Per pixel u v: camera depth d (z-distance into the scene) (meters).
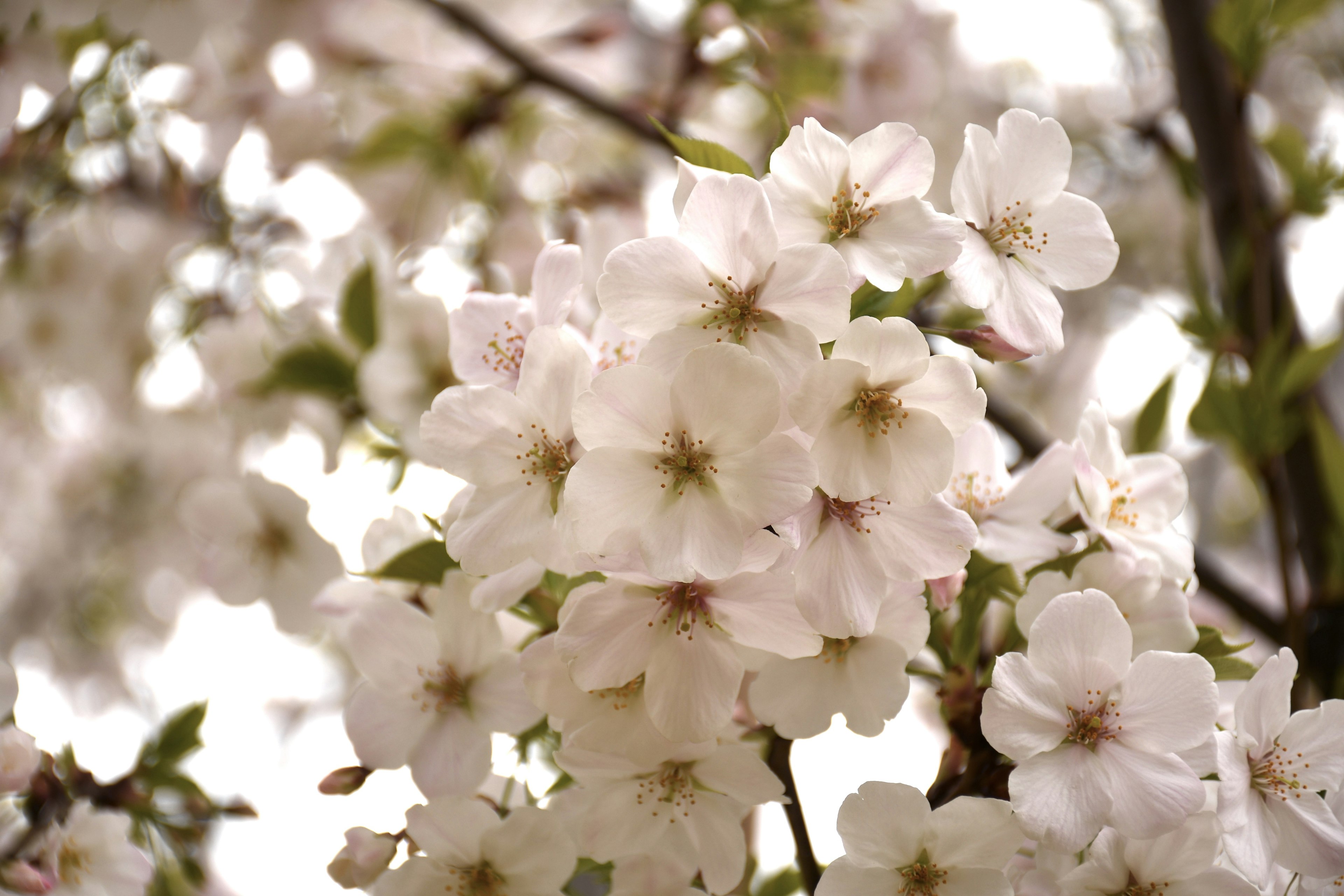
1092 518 0.61
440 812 0.59
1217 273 0.78
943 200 1.15
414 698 0.62
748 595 0.58
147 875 0.65
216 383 0.77
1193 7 0.75
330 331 0.72
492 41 0.87
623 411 0.57
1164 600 0.60
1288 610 0.68
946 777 0.60
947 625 0.62
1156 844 0.58
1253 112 0.79
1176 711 0.58
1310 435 0.72
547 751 0.64
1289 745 0.59
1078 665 0.58
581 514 0.57
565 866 0.59
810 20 0.91
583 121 1.00
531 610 0.61
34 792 0.66
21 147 0.87
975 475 0.62
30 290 0.95
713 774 0.59
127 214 0.95
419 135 0.90
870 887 0.58
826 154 0.58
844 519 0.58
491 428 0.58
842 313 0.57
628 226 0.89
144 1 0.78
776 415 0.56
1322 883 0.60
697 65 0.87
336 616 0.64
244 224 0.91
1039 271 0.60
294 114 0.91
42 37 0.82
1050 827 0.57
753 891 0.66
